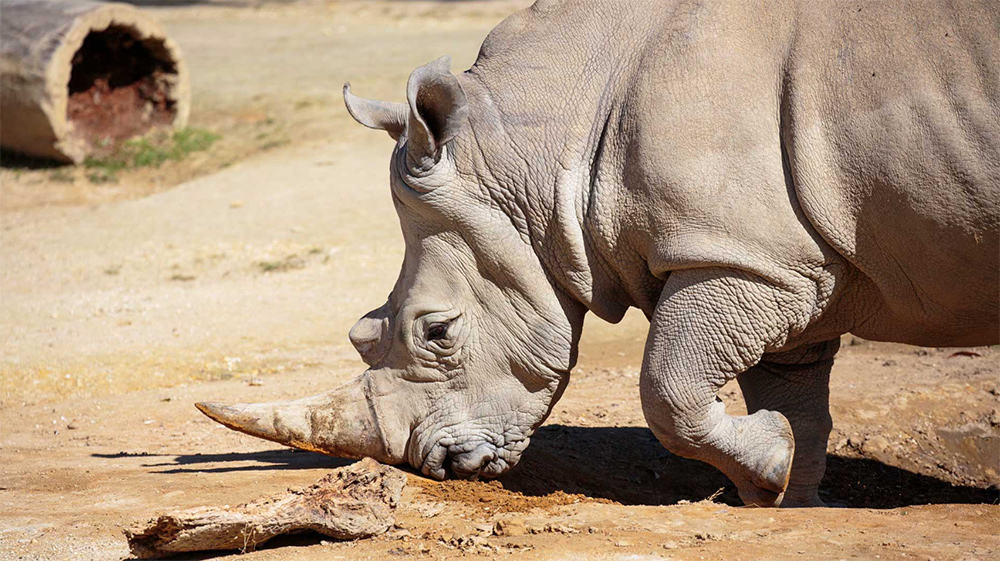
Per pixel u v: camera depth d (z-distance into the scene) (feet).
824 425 37.83
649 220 31.81
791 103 30.73
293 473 35.35
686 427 32.27
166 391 54.65
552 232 33.47
